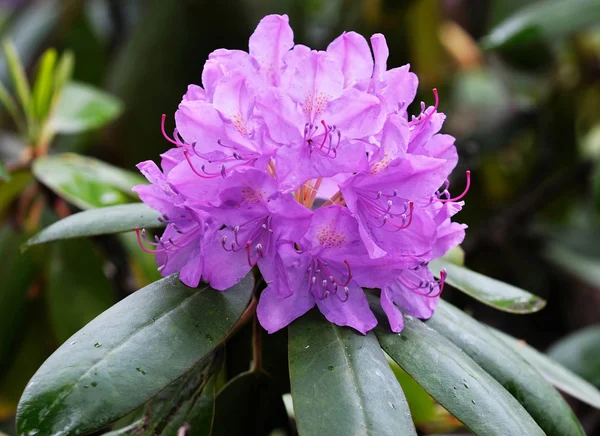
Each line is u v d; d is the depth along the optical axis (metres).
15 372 0.78
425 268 0.62
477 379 0.58
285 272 0.59
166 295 0.59
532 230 1.24
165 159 0.61
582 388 0.67
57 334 0.76
